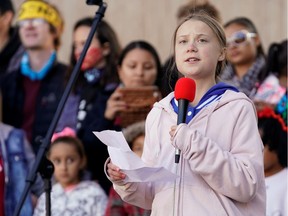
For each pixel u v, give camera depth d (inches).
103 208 474.9
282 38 661.3
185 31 316.2
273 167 447.2
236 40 513.7
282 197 440.8
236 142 305.7
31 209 488.4
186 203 303.1
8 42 585.6
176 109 315.6
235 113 308.0
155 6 682.2
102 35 532.7
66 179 481.7
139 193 314.0
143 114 496.4
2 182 494.0
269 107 469.7
